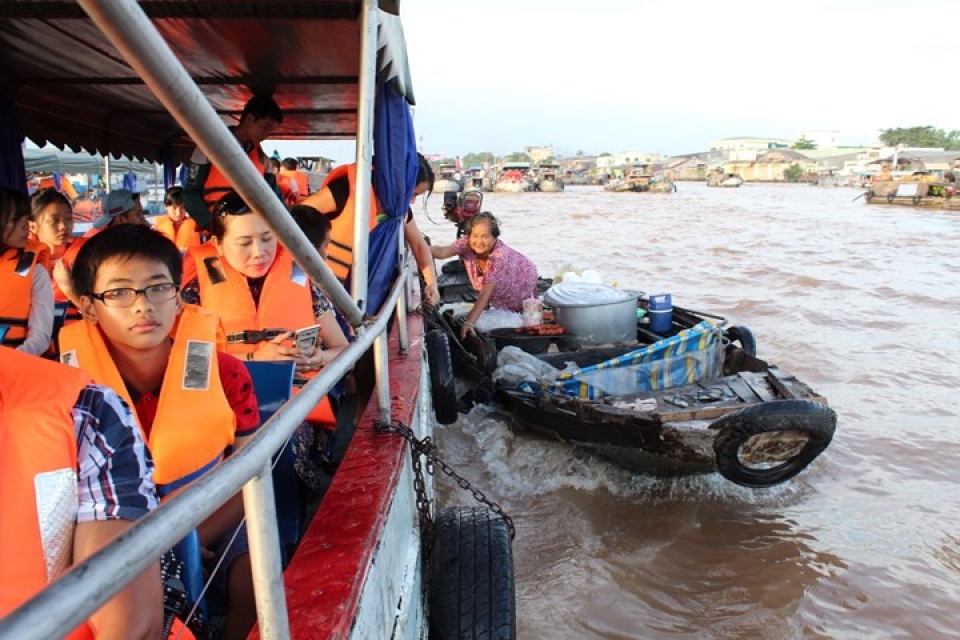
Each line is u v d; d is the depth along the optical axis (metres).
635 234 30.36
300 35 3.71
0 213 3.46
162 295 2.03
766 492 6.27
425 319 7.41
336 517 2.46
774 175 134.62
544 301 8.07
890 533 5.75
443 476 6.37
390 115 4.84
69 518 1.43
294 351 3.10
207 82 5.18
